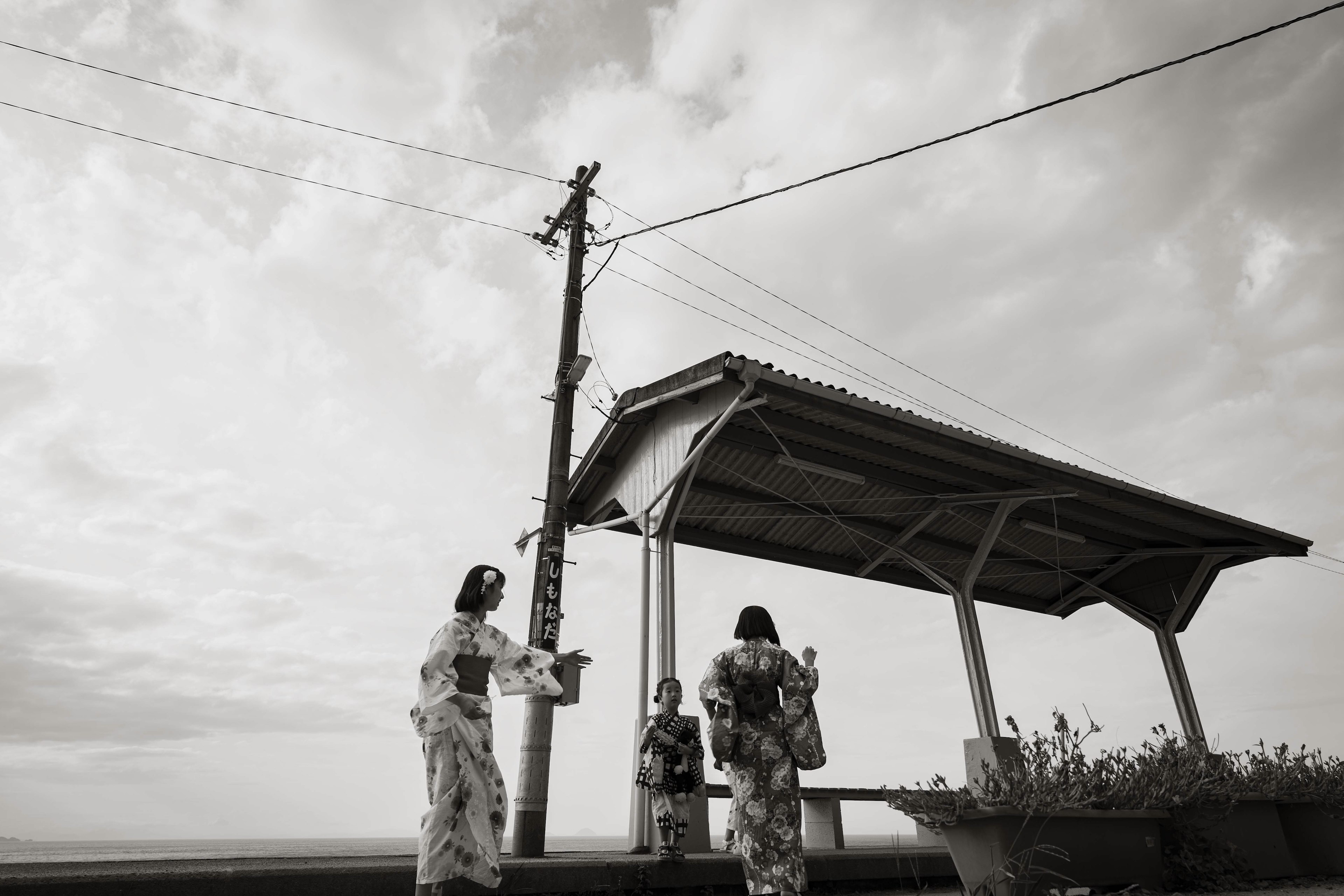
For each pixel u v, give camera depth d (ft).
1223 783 18.34
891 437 28.78
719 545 36.45
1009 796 15.01
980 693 36.60
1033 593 47.11
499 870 11.25
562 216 28.55
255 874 11.94
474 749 11.64
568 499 34.09
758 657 14.11
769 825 12.92
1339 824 20.24
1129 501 33.27
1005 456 29.99
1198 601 41.70
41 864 12.16
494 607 12.96
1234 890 16.53
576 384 24.25
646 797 23.02
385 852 20.30
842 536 38.19
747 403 25.59
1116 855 15.61
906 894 19.33
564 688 20.03
